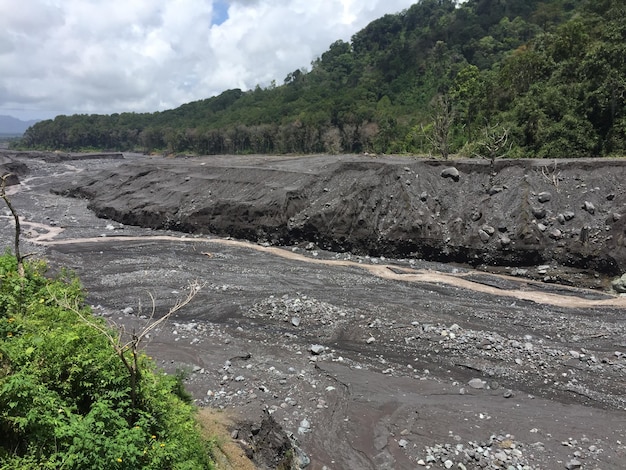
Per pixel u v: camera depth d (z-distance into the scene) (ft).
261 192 129.59
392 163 121.80
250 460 37.42
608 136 131.23
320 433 44.80
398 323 67.97
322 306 73.00
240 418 43.37
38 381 26.05
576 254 90.17
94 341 30.09
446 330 65.10
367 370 56.39
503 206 102.47
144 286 84.23
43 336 29.63
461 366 57.47
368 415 47.73
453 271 96.99
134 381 28.09
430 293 82.64
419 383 53.67
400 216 109.29
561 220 95.09
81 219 148.46
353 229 110.83
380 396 50.83
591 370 55.16
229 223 127.75
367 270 96.99
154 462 25.94
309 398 49.70
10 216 147.13
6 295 37.55
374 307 73.82
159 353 57.77
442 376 55.67
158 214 139.95
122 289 82.64
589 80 139.85
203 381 51.31
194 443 31.27
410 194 112.78
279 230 118.42
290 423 45.47
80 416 25.09
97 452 23.49
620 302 78.33
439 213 108.17
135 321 67.41
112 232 131.95
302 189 123.44
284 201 120.26
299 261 103.60
